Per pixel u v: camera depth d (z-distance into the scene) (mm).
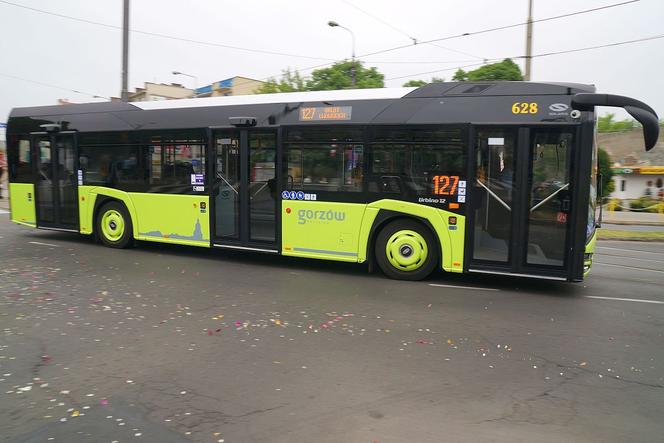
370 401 3854
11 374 4301
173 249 10992
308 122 8570
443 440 3299
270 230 9047
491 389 4102
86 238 12469
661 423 3574
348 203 8367
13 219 12273
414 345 5125
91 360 4617
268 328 5594
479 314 6301
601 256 11891
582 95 6945
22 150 11922
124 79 17734
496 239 7562
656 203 30812
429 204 7867
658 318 6230
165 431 3393
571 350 5055
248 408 3723
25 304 6422
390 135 8031
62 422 3500
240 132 9125
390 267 8258
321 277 8367
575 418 3627
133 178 10453
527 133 7297
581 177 7055
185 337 5262
